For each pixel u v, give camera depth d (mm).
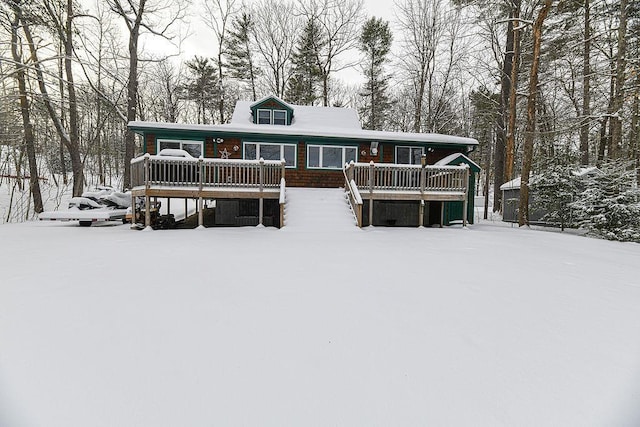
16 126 15961
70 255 5836
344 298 3760
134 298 3623
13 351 2498
